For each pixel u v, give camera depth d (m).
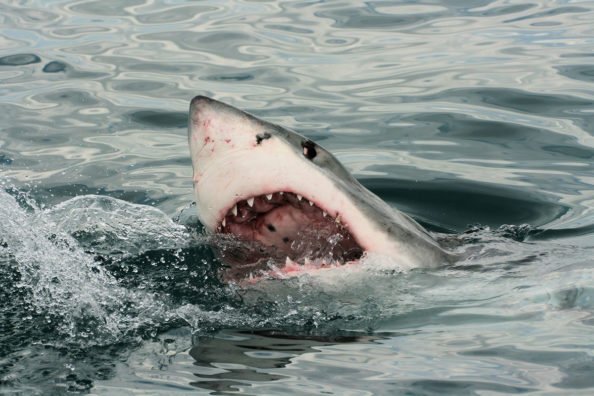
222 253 19.67
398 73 35.00
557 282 18.81
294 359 16.39
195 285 19.86
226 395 15.03
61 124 30.61
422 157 28.47
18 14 42.62
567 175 27.12
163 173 27.42
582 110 31.27
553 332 16.91
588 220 24.12
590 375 15.23
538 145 29.05
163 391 15.27
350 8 43.12
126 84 33.97
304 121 30.81
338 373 15.74
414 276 18.92
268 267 19.47
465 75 34.53
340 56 36.75
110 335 17.73
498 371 15.54
